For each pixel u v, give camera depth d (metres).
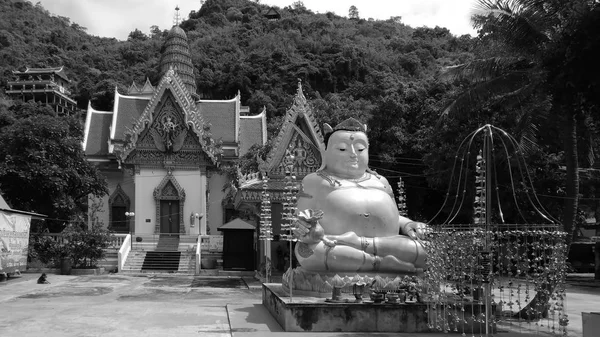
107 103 98.44
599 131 14.02
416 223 15.64
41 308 17.86
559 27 15.64
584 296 23.41
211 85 94.00
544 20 16.09
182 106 46.88
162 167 46.81
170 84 46.84
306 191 16.08
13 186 36.78
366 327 12.81
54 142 38.81
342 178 16.08
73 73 113.00
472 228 11.91
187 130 47.19
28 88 98.56
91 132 51.44
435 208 41.28
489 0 17.34
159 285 27.52
